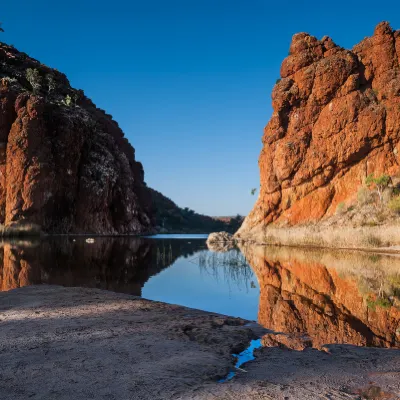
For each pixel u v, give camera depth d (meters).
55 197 69.00
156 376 5.09
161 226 159.75
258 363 5.89
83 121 81.19
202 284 15.61
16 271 18.42
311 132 48.22
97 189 78.12
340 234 37.22
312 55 50.16
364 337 7.77
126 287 14.59
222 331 7.87
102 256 27.61
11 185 63.84
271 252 32.06
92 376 5.05
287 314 10.03
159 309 9.92
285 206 48.66
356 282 15.57
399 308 10.84
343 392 4.64
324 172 46.03
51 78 89.38
